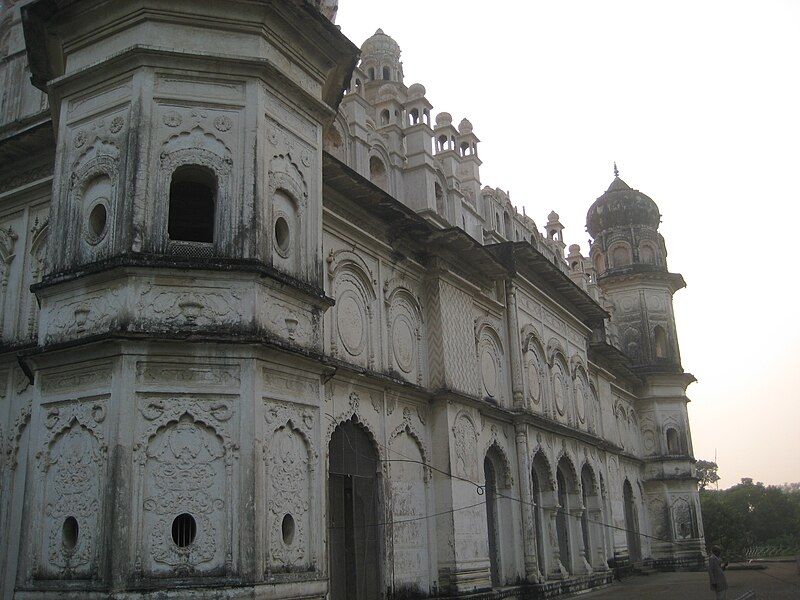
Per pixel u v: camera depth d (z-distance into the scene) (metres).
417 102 16.66
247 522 7.85
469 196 18.84
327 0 13.46
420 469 13.98
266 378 8.48
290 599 8.19
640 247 32.94
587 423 22.73
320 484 9.05
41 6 9.37
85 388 8.23
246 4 9.29
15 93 13.61
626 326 31.81
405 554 13.02
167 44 9.02
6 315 11.68
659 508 30.22
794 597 16.64
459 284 15.89
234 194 8.85
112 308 8.24
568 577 18.66
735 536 42.69
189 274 8.35
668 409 31.19
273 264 9.04
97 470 7.90
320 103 10.23
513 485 16.91
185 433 7.99
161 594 7.43
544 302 20.44
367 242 13.43
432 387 14.63
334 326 12.20
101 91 9.24
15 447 10.88
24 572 8.11
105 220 8.84
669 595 17.84
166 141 8.83
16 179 12.23
